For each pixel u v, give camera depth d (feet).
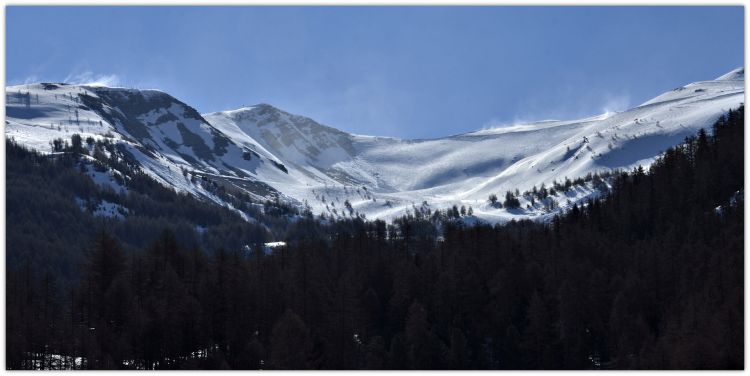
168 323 468.34
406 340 474.90
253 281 520.01
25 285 517.14
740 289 429.79
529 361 472.03
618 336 459.32
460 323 505.66
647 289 500.33
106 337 455.22
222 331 493.77
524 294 533.55
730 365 396.98
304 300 501.56
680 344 409.08
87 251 561.84
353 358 467.93
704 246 522.47
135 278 527.40
